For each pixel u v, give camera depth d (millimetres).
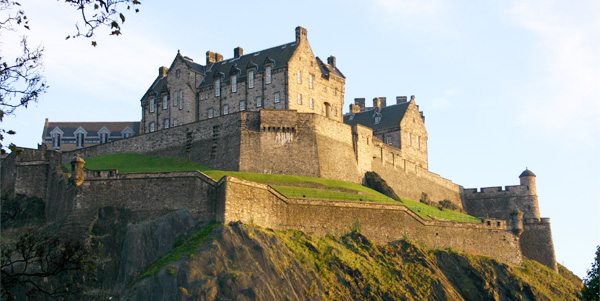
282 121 122250
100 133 168125
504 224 130000
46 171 115125
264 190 103625
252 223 100500
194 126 125500
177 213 100188
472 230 125375
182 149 125625
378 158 138000
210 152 122250
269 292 89812
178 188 102938
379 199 118375
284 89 133125
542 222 147875
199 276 88812
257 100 136250
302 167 121312
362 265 104375
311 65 138500
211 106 142750
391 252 110875
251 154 119188
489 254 126188
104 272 96562
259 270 91688
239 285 88812
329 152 125562
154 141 128875
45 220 110375
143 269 95625
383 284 102500
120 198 103938
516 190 156750
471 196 161375
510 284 118750
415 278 107938
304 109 135250
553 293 123688
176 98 145875
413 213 118438
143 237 98250
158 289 88312
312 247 102438
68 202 105375
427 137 162625
